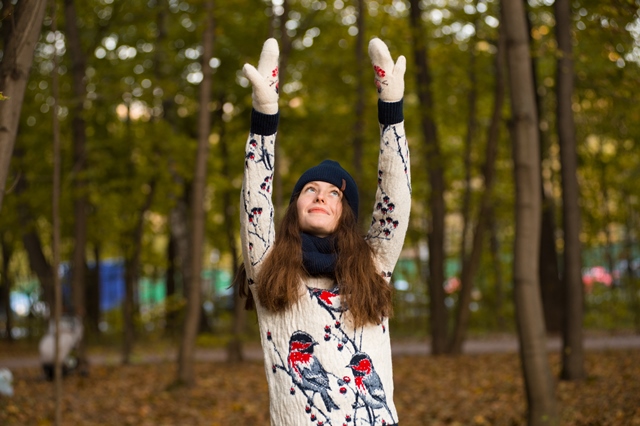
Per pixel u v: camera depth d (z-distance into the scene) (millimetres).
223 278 29391
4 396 9031
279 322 2504
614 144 16953
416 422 8164
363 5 13281
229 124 16969
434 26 14602
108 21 12289
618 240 21750
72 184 12547
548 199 15734
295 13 14805
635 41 7473
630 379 9172
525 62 6180
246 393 10398
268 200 2586
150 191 14867
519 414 7926
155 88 11195
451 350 14656
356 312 2463
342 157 16047
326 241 2590
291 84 15375
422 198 17406
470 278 14633
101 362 15430
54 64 6156
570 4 9508
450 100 17250
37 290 23844
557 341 16031
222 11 10922
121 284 26859
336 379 2434
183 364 10766
